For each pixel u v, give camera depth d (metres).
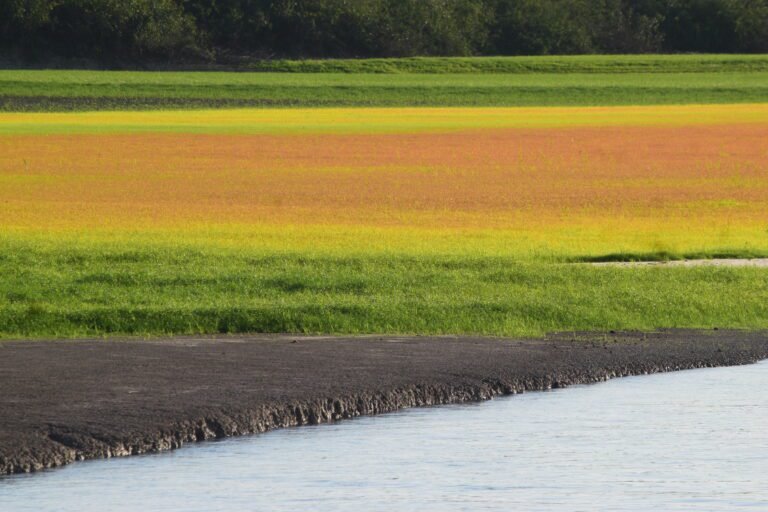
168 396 22.67
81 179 82.75
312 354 27.80
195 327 31.83
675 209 69.69
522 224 62.16
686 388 25.75
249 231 57.47
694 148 103.81
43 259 45.03
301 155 98.25
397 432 21.73
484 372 26.05
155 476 18.83
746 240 55.56
